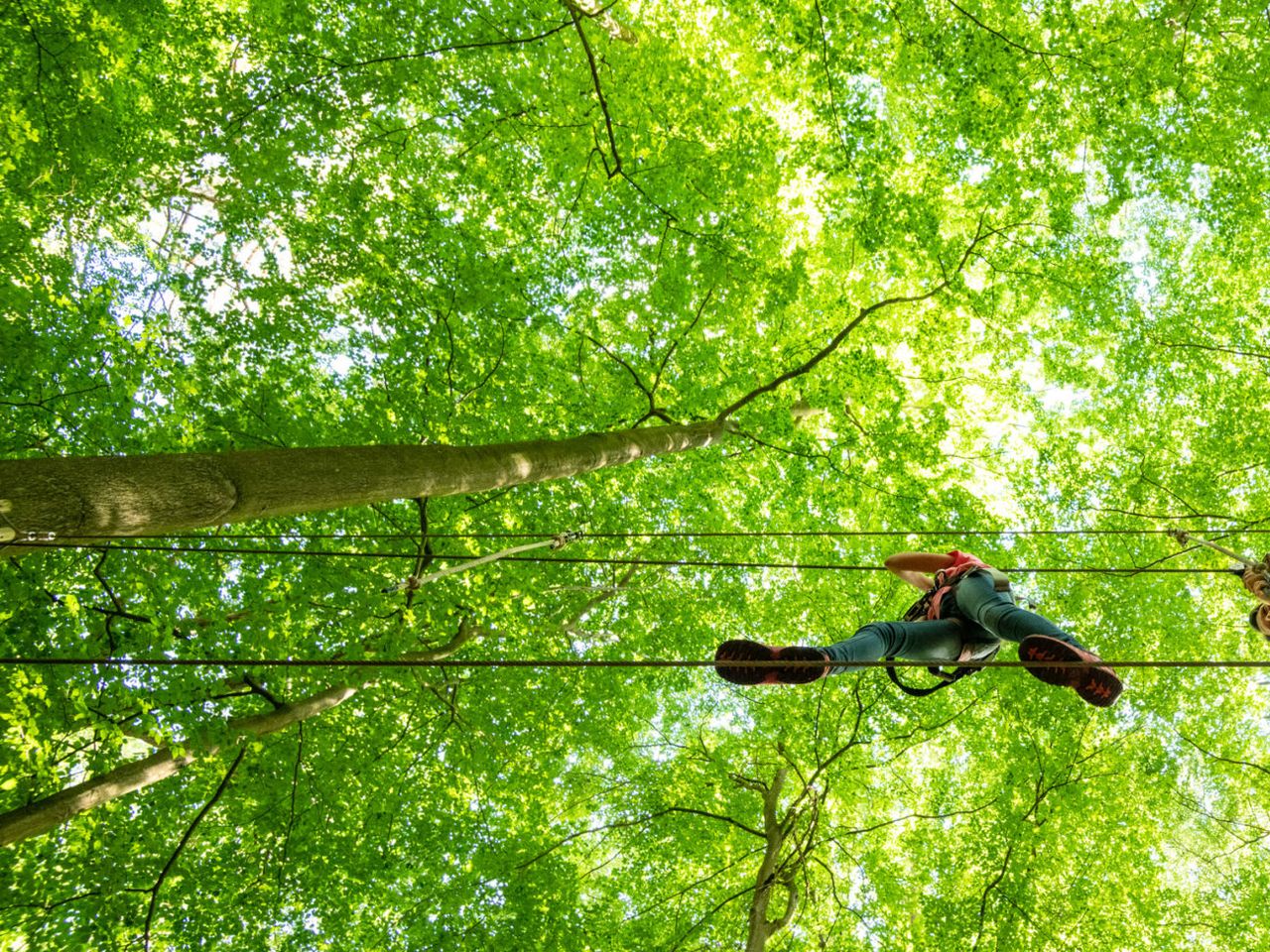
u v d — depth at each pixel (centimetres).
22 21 867
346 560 973
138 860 888
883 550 1201
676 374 1145
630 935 1121
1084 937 1051
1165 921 1129
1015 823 1064
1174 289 1160
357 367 1036
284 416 959
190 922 918
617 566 1268
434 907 1051
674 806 1203
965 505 1140
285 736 1010
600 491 1189
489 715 1153
